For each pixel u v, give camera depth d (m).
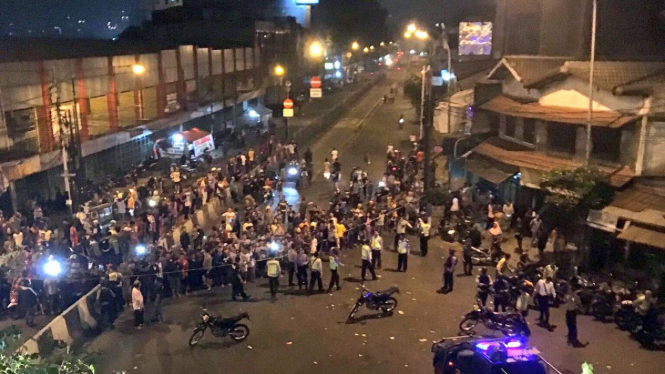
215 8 68.69
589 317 17.36
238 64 53.84
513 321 15.49
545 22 30.62
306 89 77.06
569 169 20.34
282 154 38.16
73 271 17.53
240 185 31.39
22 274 17.09
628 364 14.49
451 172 34.72
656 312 15.79
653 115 19.69
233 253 19.70
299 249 19.73
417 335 16.23
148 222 23.08
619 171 20.86
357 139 50.12
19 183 24.59
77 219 22.11
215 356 15.03
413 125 56.88
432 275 21.16
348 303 18.61
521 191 26.14
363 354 15.11
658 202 19.14
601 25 28.08
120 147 33.69
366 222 24.22
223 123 51.00
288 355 15.06
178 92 40.62
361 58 121.88
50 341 15.02
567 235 21.86
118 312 17.56
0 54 25.55
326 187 34.56
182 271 19.28
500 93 31.34
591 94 20.64
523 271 18.94
